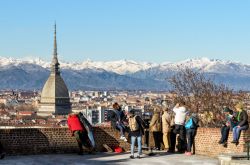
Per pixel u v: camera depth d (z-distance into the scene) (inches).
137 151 1293.1
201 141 1242.0
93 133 1270.9
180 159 1162.0
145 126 1272.1
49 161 1102.4
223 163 1041.5
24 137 1193.4
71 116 1222.9
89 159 1147.9
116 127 1286.9
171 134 1304.1
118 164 1081.4
